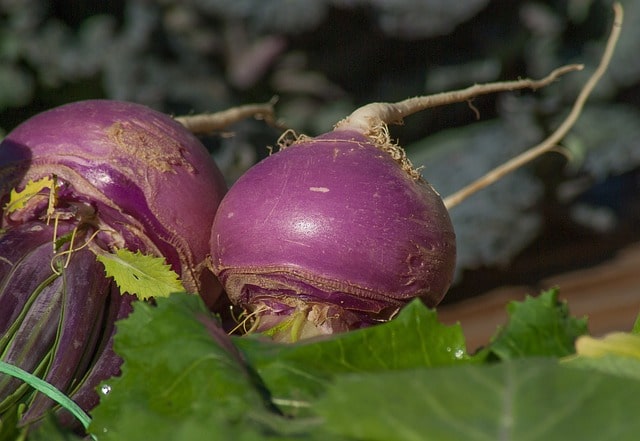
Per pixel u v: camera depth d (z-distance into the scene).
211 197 0.71
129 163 0.70
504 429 0.54
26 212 0.69
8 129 1.73
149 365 0.60
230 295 0.69
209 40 1.75
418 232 0.68
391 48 1.79
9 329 0.66
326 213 0.67
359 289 0.67
